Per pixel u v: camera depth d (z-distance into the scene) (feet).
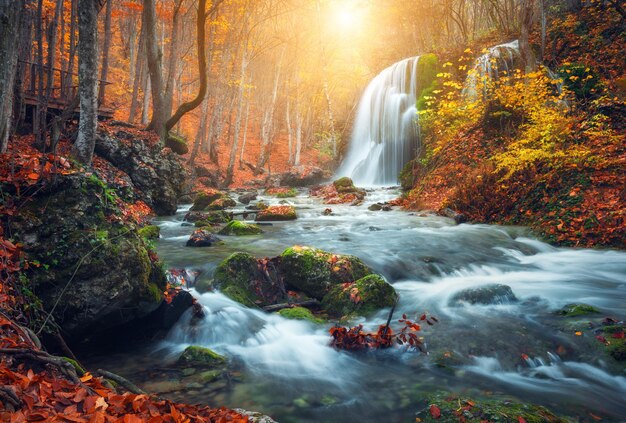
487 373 13.71
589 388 12.75
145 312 16.35
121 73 111.24
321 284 21.44
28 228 13.92
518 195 37.83
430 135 65.57
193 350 15.17
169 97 67.00
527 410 10.74
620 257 26.81
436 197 47.19
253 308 19.54
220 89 98.58
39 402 8.01
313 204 61.41
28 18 46.73
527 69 55.72
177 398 12.29
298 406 11.91
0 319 10.79
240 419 9.46
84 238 14.75
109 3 58.44
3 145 17.21
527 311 18.79
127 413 8.57
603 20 62.39
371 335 16.03
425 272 25.30
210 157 94.84
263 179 95.96
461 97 61.62
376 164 92.89
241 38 91.40
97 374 11.53
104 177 41.70
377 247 29.27
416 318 18.21
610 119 40.65
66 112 31.63
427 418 10.90
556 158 36.29
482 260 27.61
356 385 13.16
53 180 15.05
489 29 90.33
